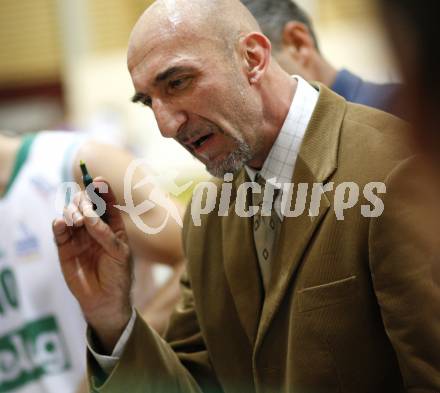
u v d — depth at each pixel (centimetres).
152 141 713
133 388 223
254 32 205
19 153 314
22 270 309
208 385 243
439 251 90
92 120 763
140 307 336
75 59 959
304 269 201
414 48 76
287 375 204
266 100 206
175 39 194
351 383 197
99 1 950
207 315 233
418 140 79
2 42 992
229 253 224
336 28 737
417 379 183
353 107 214
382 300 186
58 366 308
